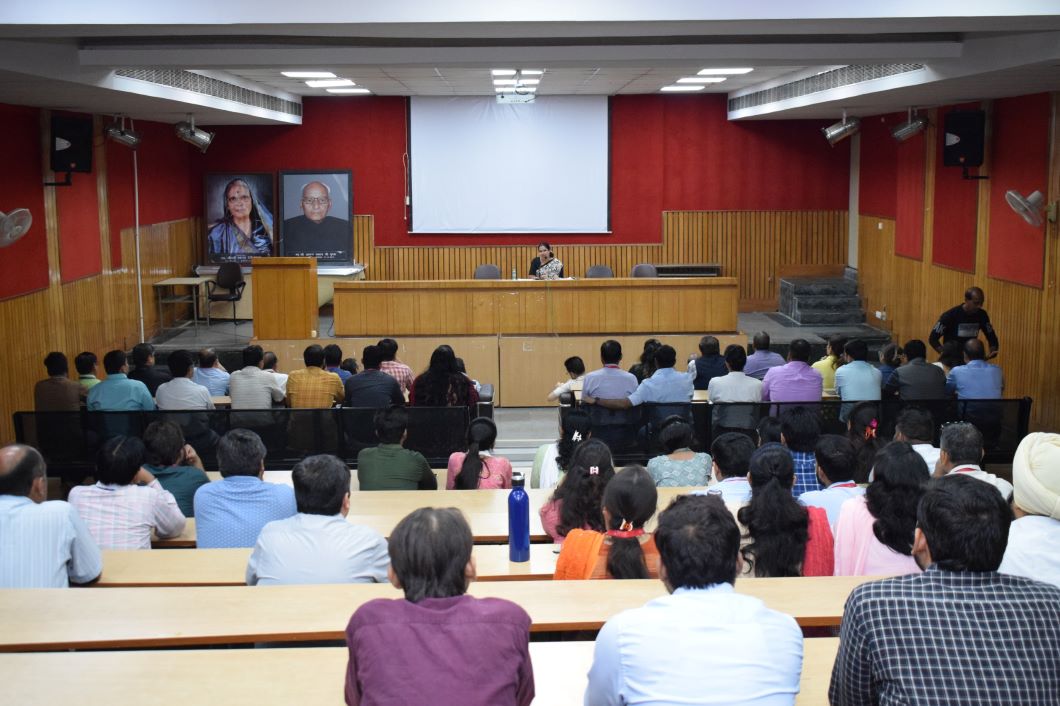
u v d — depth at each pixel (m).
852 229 16.09
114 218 12.62
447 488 5.46
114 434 6.96
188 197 15.59
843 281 15.72
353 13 5.85
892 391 7.75
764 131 16.05
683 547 2.01
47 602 2.89
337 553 3.18
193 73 10.87
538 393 11.49
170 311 14.75
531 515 4.45
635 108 15.88
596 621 2.77
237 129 15.69
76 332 11.38
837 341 8.46
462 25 6.01
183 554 3.69
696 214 16.14
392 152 15.85
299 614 2.79
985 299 11.45
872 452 5.20
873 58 8.01
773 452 3.67
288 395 7.66
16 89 8.75
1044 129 10.03
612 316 11.55
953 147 10.97
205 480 4.95
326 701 2.34
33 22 5.76
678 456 4.97
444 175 15.90
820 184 16.17
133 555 3.67
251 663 2.52
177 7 5.79
